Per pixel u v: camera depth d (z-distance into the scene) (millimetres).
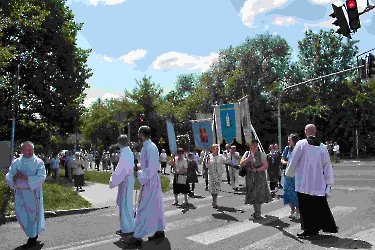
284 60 47531
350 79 44406
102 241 5992
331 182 5684
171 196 12789
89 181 21078
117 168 5996
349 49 43688
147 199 5801
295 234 6043
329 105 41719
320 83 43469
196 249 5312
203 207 9344
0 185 10836
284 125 45094
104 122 64312
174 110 58156
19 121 24359
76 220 8359
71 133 28844
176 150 10062
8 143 11234
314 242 5484
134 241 5672
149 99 59312
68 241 6078
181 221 7445
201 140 14789
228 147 15844
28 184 5742
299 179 5789
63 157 26500
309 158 5711
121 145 6199
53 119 25875
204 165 14344
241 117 12875
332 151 37031
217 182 9180
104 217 8625
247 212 8344
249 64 44312
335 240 5543
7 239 6391
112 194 13750
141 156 5965
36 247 5738
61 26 25219
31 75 24125
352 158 39281
